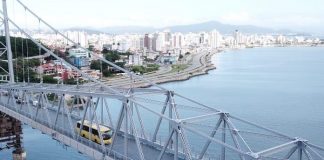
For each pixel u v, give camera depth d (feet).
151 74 618.03
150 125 253.24
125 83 476.95
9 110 172.45
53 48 600.80
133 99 110.11
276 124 282.77
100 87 143.33
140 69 638.94
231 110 342.23
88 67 568.82
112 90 123.13
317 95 426.10
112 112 298.35
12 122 195.42
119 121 108.78
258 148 207.00
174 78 576.20
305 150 89.76
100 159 114.62
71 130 128.16
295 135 250.37
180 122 95.96
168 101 126.41
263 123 286.87
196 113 305.53
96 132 130.21
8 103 178.81
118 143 126.82
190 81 573.74
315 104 367.86
